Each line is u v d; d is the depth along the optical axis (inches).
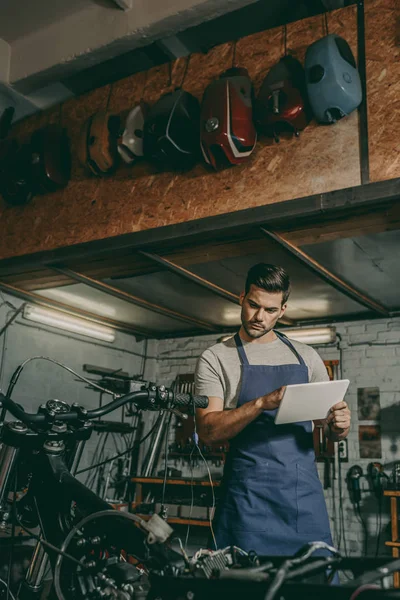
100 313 228.2
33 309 208.2
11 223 173.6
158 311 215.0
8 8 158.4
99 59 158.4
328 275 168.7
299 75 127.6
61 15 159.9
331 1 153.3
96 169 156.5
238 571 37.2
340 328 227.6
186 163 141.9
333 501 213.5
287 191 128.2
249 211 130.4
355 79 120.4
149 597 39.1
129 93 159.6
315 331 227.6
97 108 165.0
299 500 66.1
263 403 63.9
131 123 148.1
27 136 177.9
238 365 74.5
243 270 170.4
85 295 203.9
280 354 75.6
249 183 133.6
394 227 131.0
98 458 231.5
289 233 137.0
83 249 155.3
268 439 69.1
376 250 150.3
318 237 139.5
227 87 130.5
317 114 123.6
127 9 148.7
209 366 75.0
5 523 53.9
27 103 176.2
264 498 66.1
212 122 129.0
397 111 118.8
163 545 42.9
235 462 69.6
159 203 146.8
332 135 125.3
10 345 201.5
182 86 150.3
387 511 202.4
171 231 141.1
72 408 51.3
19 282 185.8
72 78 184.7
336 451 217.2
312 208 122.3
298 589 34.9
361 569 41.8
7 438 52.0
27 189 166.6
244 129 128.6
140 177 152.0
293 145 129.6
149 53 167.8
